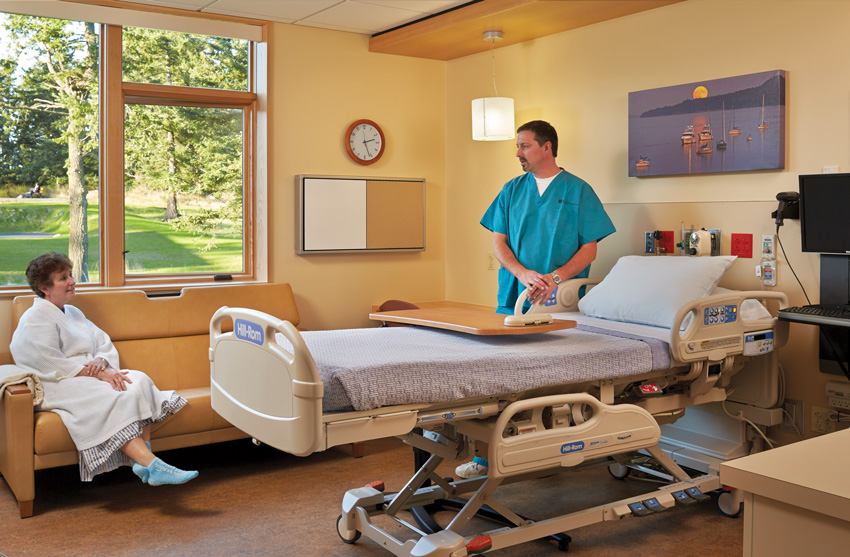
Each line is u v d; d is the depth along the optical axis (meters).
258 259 4.65
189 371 3.98
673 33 3.76
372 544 2.85
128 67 4.26
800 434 3.39
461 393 2.24
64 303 3.53
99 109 4.20
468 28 4.25
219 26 4.35
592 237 3.60
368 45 4.87
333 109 4.77
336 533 2.94
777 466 1.15
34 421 3.15
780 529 1.13
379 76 4.94
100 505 3.24
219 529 2.98
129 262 4.36
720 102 3.51
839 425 3.25
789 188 3.34
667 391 3.03
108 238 4.22
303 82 4.64
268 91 4.51
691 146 3.64
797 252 3.32
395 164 5.05
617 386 2.81
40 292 3.47
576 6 3.79
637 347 2.67
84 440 3.15
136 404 3.26
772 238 3.40
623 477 3.56
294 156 4.64
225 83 4.59
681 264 3.28
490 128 4.35
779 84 3.29
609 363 2.58
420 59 5.10
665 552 2.76
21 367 3.37
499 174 4.82
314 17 4.42
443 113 5.23
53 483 3.54
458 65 5.10
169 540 2.87
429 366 2.21
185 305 4.05
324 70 4.71
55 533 2.94
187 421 3.50
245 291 4.24
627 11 3.89
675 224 3.79
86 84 4.16
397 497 2.79
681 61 3.73
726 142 3.50
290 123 4.61
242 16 4.38
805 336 3.37
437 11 4.30
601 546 2.82
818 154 3.23
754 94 3.38
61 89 4.10
